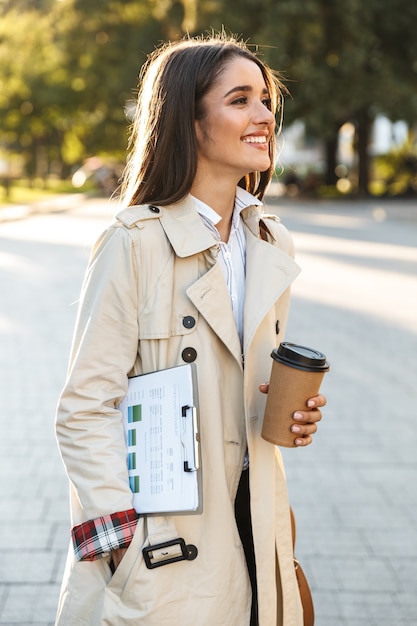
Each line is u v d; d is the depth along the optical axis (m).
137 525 1.91
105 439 1.94
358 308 10.44
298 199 34.56
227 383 2.05
